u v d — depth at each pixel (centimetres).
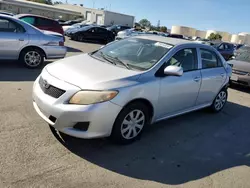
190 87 480
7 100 512
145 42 482
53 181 297
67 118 341
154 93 405
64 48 859
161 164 363
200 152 414
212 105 591
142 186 311
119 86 362
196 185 328
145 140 425
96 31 2231
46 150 355
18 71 759
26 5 4756
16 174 300
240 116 621
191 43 504
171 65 437
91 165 338
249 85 888
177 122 523
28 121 431
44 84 375
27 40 783
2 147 347
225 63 603
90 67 402
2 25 751
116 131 375
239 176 361
